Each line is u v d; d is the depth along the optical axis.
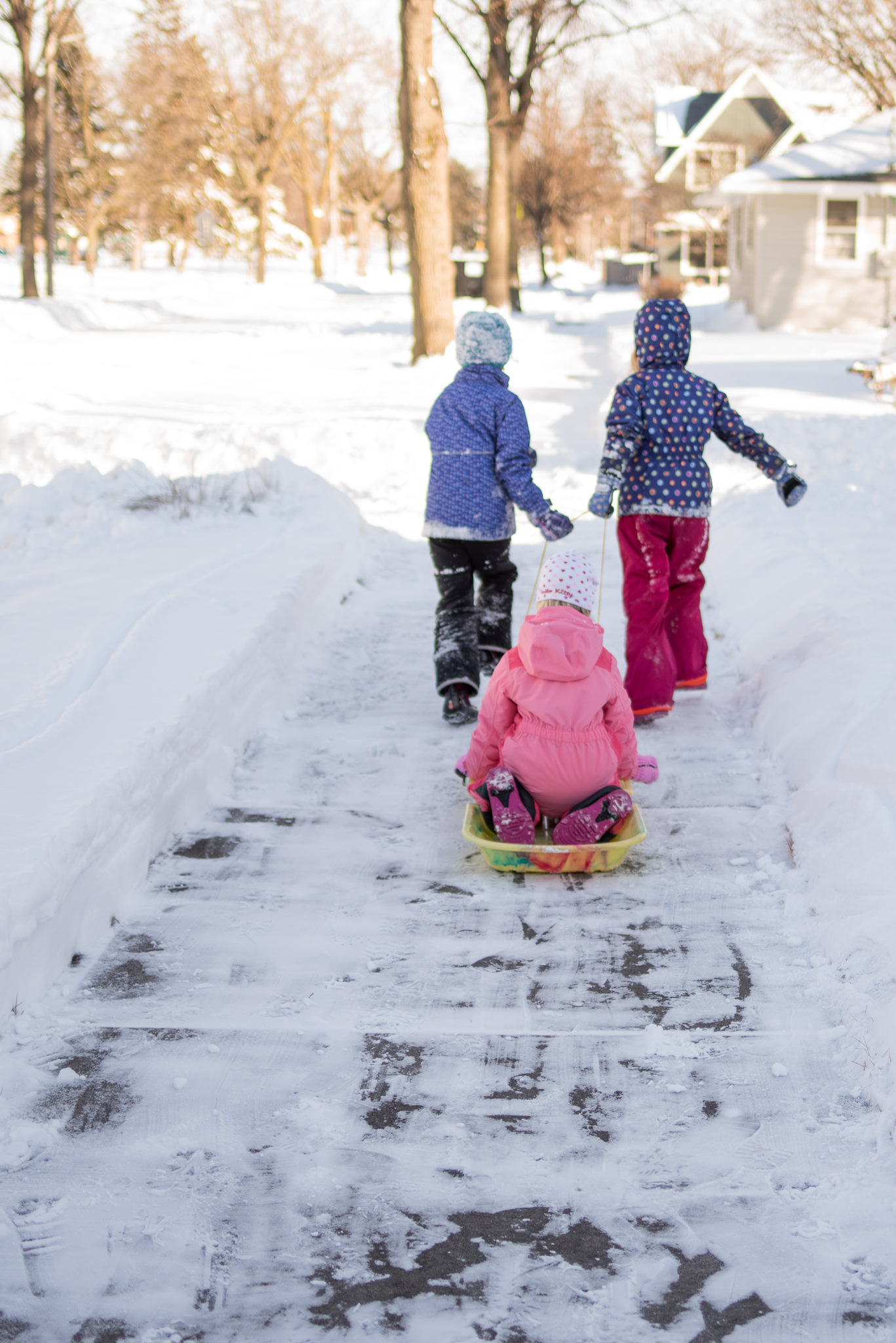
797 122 47.75
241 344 28.75
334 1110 2.96
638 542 5.45
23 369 21.72
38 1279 2.43
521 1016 3.36
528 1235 2.56
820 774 4.59
